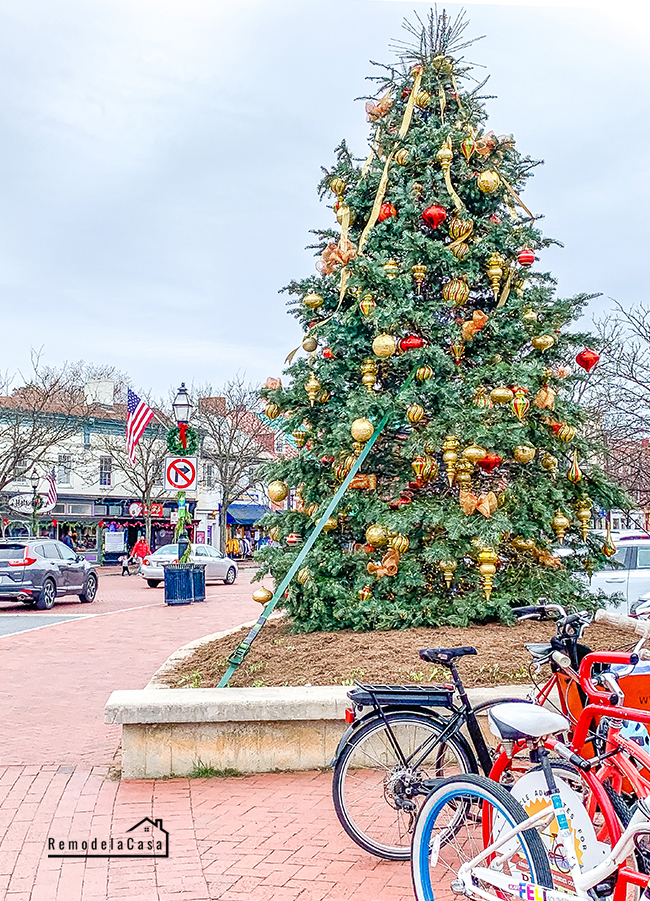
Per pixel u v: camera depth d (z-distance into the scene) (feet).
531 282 29.35
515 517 27.09
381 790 15.21
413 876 12.17
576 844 10.93
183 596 73.20
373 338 27.48
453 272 27.40
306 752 19.56
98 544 157.69
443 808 12.51
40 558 69.82
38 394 130.62
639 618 13.32
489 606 26.00
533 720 11.46
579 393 53.67
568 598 27.04
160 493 159.63
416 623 26.03
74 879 14.12
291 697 19.43
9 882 14.07
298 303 30.48
